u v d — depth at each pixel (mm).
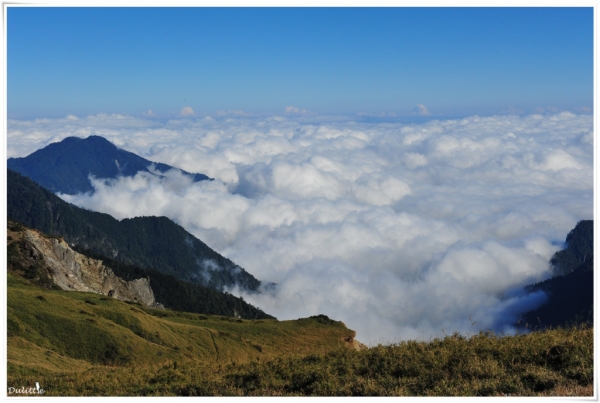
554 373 17078
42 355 45875
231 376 21219
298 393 18312
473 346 20125
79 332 63031
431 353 19766
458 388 16734
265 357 25359
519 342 20094
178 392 19828
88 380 24266
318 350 25781
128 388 21406
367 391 17375
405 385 17594
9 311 60906
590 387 16062
